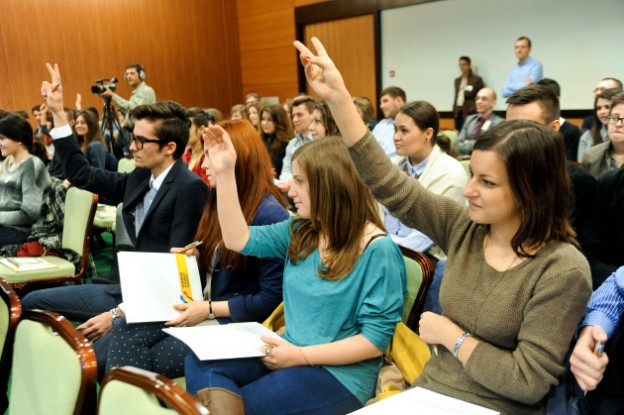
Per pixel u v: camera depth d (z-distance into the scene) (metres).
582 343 1.05
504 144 1.08
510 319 1.12
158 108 2.28
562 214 1.11
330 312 1.49
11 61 7.89
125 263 1.85
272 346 1.45
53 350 1.31
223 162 1.63
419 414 1.12
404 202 1.31
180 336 1.51
